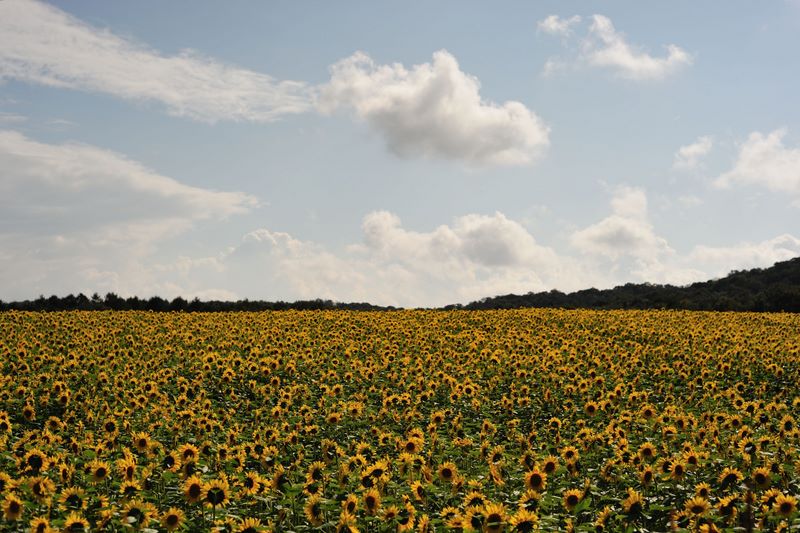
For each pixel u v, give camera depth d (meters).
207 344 30.33
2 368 24.08
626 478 12.38
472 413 19.78
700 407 20.36
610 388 22.86
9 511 9.08
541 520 9.90
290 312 42.91
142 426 16.81
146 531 9.17
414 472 12.48
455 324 38.00
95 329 32.50
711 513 9.82
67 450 13.41
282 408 18.44
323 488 11.23
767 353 28.08
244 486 10.95
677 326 37.84
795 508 9.52
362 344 30.30
